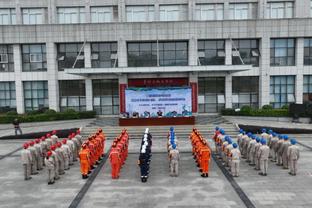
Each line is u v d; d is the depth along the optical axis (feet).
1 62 111.55
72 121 104.01
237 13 116.47
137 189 42.01
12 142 78.38
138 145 71.56
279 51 109.50
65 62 111.65
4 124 98.27
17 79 111.24
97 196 39.73
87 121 104.32
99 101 111.75
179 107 91.20
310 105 95.40
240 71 107.76
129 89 91.30
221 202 37.04
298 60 108.37
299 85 108.88
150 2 115.75
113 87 111.34
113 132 84.17
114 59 109.19
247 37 107.14
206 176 46.83
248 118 101.65
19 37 109.09
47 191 42.06
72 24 108.17
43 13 117.50
